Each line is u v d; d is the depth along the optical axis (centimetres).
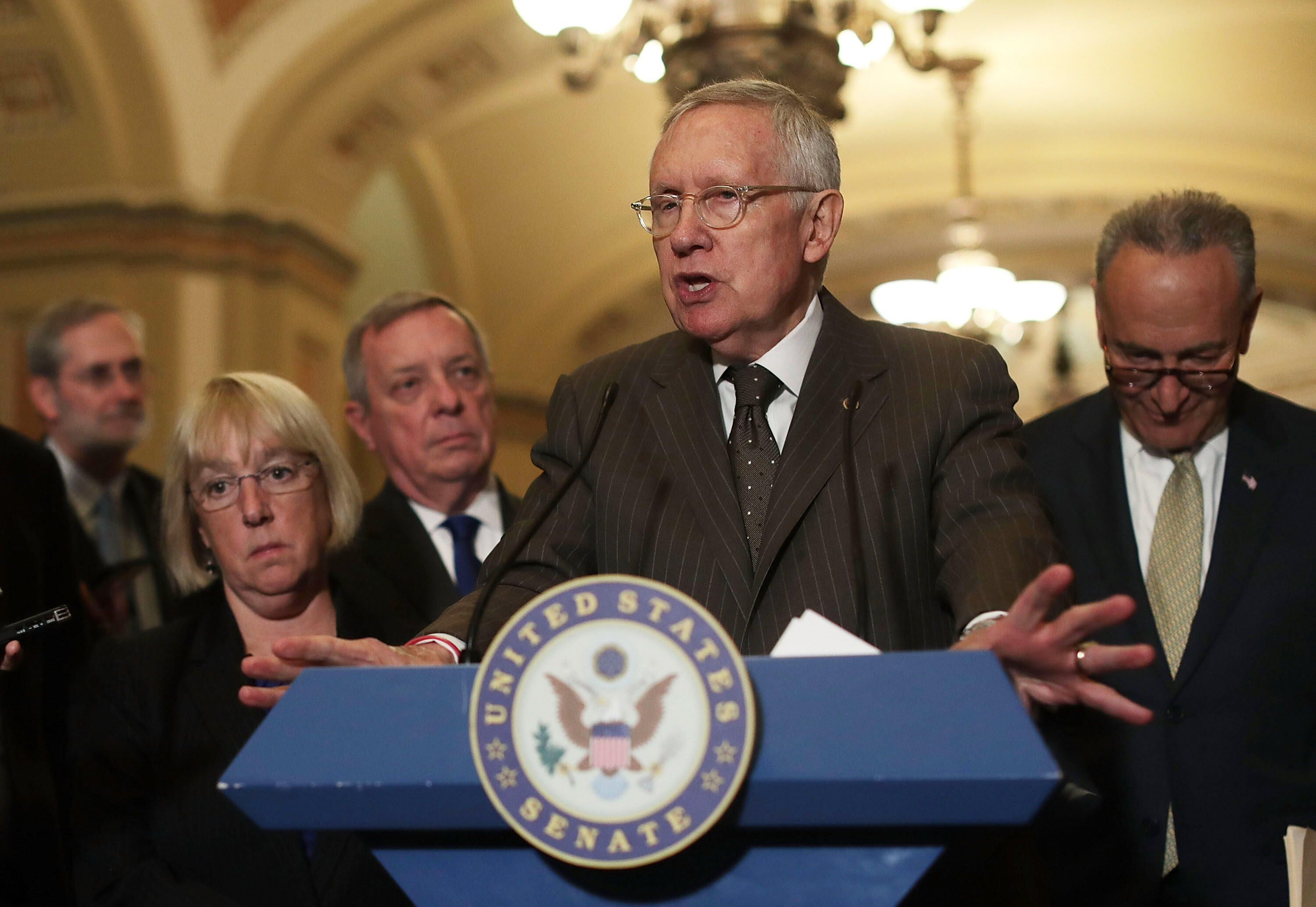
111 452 374
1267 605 221
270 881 204
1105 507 238
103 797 215
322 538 239
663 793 108
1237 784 215
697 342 189
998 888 158
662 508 173
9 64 731
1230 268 223
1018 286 952
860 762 109
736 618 164
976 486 161
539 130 1024
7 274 754
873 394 174
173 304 747
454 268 1127
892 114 1023
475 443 314
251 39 763
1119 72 962
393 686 119
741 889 116
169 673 225
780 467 170
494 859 120
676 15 478
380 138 841
